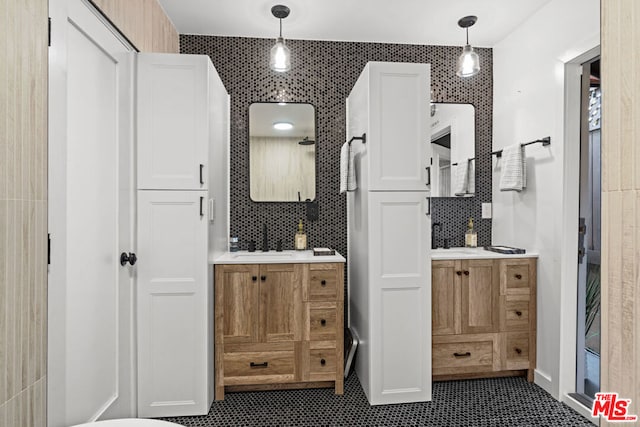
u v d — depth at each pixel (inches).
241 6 105.3
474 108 130.5
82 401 69.1
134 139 87.7
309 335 97.4
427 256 96.3
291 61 125.1
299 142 125.0
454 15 110.2
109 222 78.7
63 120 61.2
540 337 104.5
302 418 88.0
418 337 96.0
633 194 29.0
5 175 38.1
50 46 57.4
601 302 32.0
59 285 60.6
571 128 96.5
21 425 40.6
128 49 86.6
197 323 89.6
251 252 116.7
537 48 107.0
